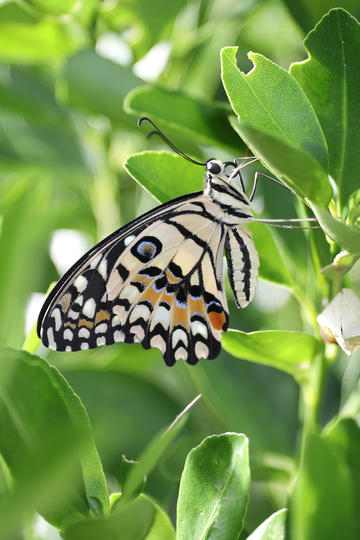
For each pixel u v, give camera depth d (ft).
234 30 2.37
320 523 2.03
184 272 2.21
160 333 2.20
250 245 2.19
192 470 2.09
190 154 2.25
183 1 2.34
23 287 2.11
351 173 2.11
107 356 2.33
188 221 2.19
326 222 2.07
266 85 2.10
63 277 2.15
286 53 2.40
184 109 2.20
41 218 2.30
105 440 2.03
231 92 2.09
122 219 2.40
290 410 2.29
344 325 2.12
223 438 2.09
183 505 2.09
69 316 2.16
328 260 2.16
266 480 2.24
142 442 2.28
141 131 2.30
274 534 2.07
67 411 2.07
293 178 2.06
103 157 2.40
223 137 2.20
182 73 2.38
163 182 2.17
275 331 2.15
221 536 2.08
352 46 2.10
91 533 2.04
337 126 2.11
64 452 1.99
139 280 2.19
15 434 2.06
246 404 2.28
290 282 2.19
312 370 2.18
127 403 2.30
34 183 2.38
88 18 2.35
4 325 2.08
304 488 2.03
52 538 2.23
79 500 2.08
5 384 2.06
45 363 2.07
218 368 2.29
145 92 2.20
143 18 2.35
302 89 2.10
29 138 2.40
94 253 2.16
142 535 2.06
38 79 2.40
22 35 2.37
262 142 2.03
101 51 2.37
